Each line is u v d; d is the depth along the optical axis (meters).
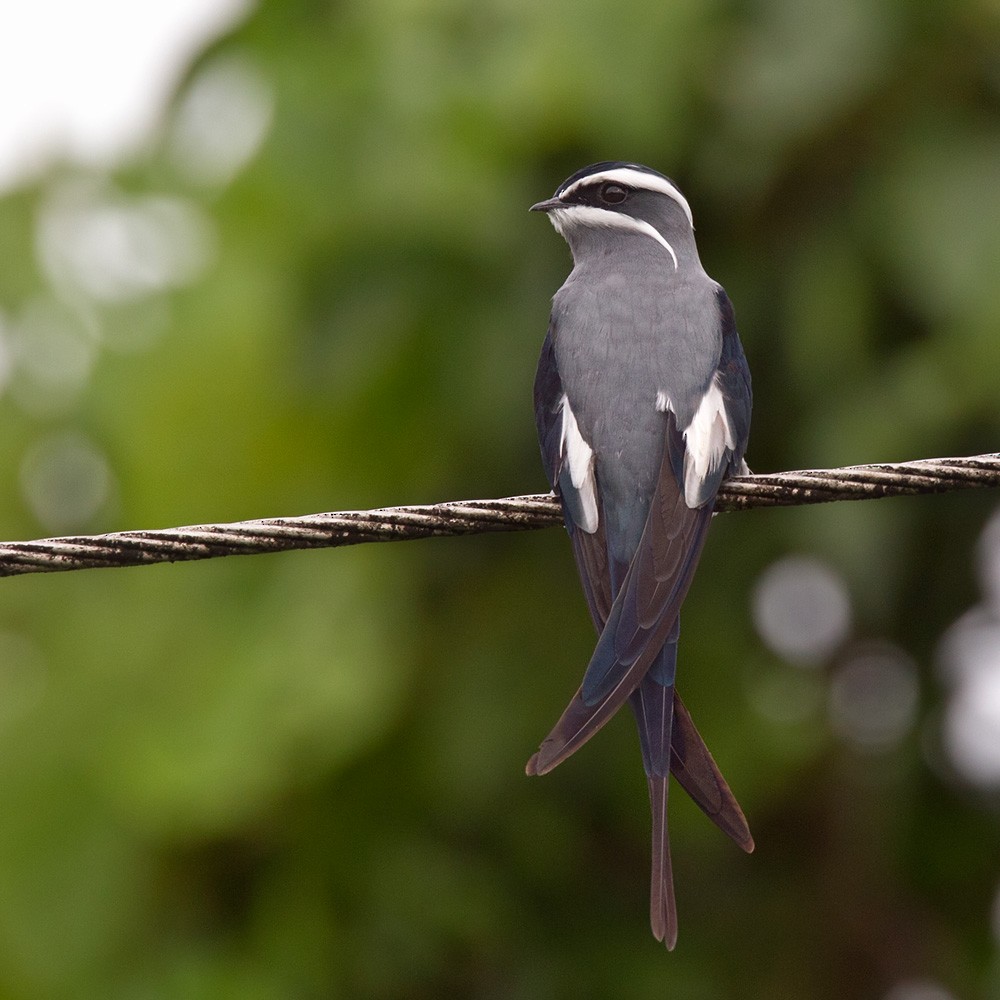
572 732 8.68
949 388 13.76
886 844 15.69
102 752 15.62
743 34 14.58
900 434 13.88
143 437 16.67
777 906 15.70
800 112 14.32
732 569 15.02
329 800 15.17
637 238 11.49
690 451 9.77
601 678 8.92
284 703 15.13
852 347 14.29
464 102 14.78
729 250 14.77
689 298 10.38
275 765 14.98
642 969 15.46
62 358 17.42
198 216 16.91
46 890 15.55
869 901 15.73
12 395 17.58
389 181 15.02
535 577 15.45
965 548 14.96
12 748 15.98
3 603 16.92
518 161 14.80
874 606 14.96
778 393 14.73
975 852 15.85
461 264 14.99
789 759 15.23
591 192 11.60
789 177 14.53
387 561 15.54
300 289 15.63
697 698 15.07
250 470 16.33
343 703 14.96
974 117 14.42
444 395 15.26
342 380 15.48
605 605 9.52
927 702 15.57
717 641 15.07
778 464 14.77
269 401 16.17
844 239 14.37
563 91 14.34
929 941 15.77
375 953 15.26
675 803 15.11
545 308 14.80
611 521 9.72
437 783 15.20
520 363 14.83
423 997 15.42
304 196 15.79
